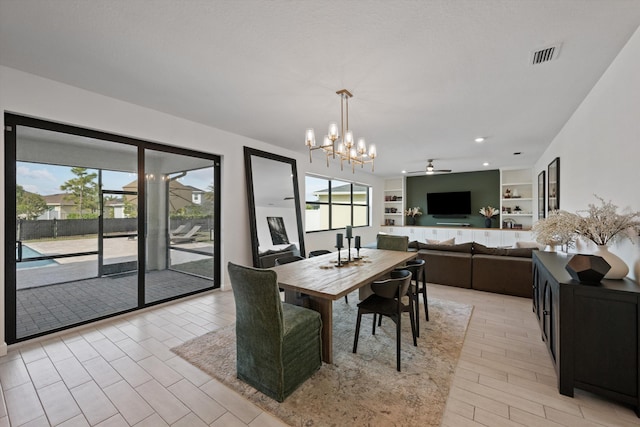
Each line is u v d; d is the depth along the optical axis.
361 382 1.97
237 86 2.61
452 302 3.64
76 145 2.89
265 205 4.66
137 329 2.82
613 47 1.99
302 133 4.17
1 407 1.72
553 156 4.52
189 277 3.84
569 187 3.54
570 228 2.13
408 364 2.20
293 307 2.22
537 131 4.01
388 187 9.33
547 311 2.22
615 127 2.18
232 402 1.77
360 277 2.40
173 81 2.53
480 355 2.33
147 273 3.44
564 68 2.28
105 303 3.21
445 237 7.86
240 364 1.99
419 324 2.94
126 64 2.25
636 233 1.90
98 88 2.69
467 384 1.94
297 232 5.25
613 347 1.66
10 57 2.16
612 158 2.25
